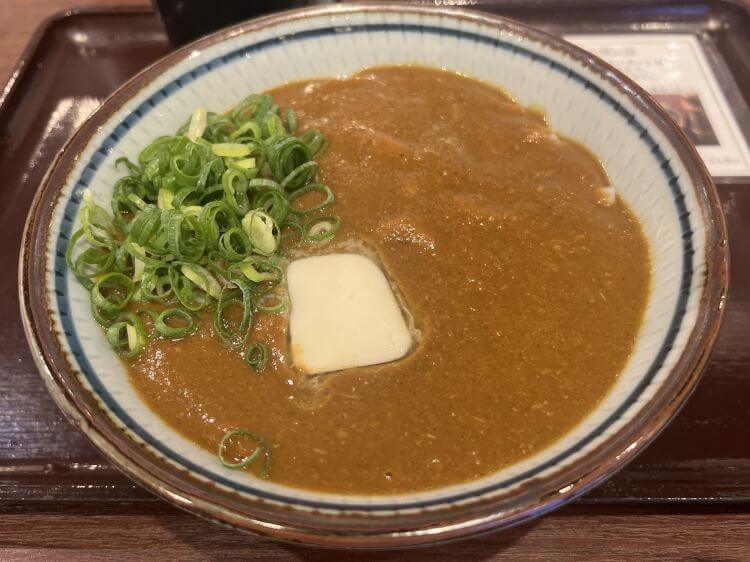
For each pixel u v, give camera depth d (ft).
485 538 0.62
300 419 0.61
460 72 0.91
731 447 0.64
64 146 0.73
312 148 0.82
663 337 0.60
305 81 0.92
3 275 0.80
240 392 0.63
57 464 0.64
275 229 0.73
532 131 0.83
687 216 0.67
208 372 0.65
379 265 0.72
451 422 0.61
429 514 0.47
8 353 0.73
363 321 0.67
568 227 0.74
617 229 0.74
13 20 1.14
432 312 0.68
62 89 1.01
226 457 0.59
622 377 0.62
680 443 0.64
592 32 1.04
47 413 0.68
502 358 0.64
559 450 0.55
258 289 0.70
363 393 0.63
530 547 0.62
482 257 0.72
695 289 0.60
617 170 0.78
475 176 0.79
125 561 0.62
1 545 0.63
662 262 0.69
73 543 0.63
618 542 0.62
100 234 0.70
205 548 0.62
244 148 0.78
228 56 0.85
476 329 0.66
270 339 0.66
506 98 0.88
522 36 0.83
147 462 0.51
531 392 0.62
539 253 0.72
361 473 0.58
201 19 0.99
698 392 0.68
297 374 0.64
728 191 0.84
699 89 0.95
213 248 0.71
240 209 0.73
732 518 0.63
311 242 0.74
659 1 1.05
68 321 0.62
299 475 0.58
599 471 0.49
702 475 0.62
